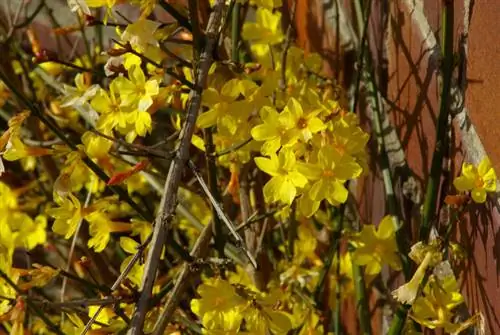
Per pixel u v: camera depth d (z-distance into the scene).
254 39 1.04
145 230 0.98
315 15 1.14
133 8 1.29
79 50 1.44
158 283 1.03
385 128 1.03
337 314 1.05
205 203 1.08
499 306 0.87
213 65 0.95
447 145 0.93
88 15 0.92
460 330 0.90
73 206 0.95
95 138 0.94
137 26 0.91
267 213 1.01
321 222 1.12
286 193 0.90
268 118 0.91
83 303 0.87
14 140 0.93
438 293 0.91
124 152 0.91
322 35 1.13
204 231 1.01
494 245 0.88
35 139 1.19
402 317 0.92
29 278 1.10
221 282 0.92
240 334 0.92
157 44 0.91
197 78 0.92
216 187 0.98
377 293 1.07
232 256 1.08
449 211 0.93
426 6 0.95
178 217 1.17
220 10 0.94
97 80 1.27
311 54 1.07
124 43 0.92
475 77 0.87
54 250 1.24
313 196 0.89
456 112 0.92
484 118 0.86
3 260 0.93
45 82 1.25
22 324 0.91
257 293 0.93
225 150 0.96
